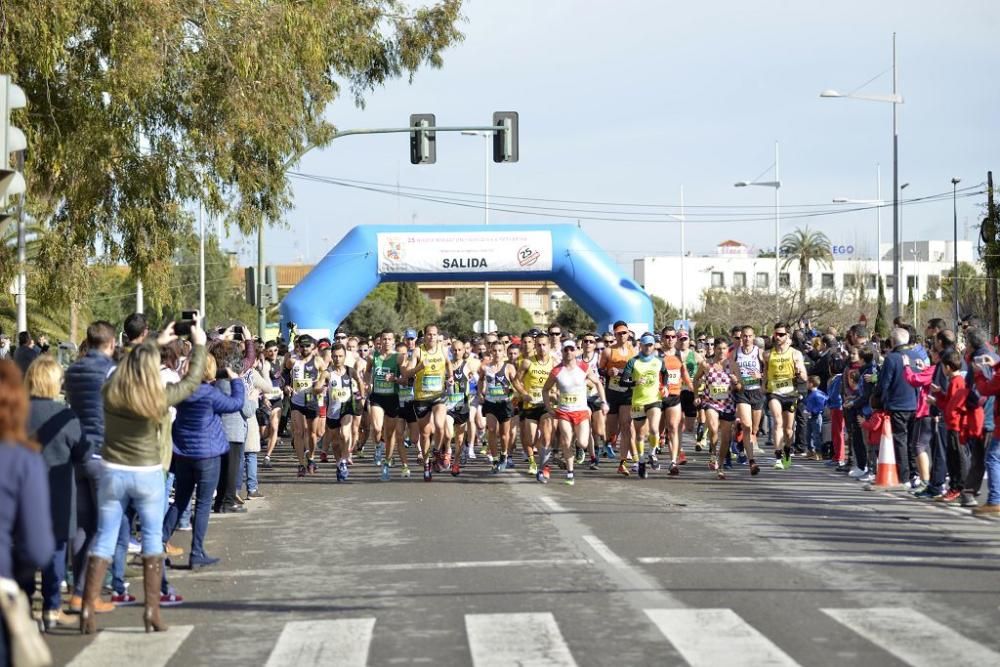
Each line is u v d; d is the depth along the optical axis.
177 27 21.06
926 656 7.97
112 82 20.27
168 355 11.64
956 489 16.52
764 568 11.41
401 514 16.02
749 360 20.41
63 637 9.18
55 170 20.97
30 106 20.45
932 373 17.34
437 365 20.53
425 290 119.25
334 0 26.33
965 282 104.81
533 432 21.27
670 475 20.88
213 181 23.09
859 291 91.31
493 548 12.88
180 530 14.88
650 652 8.20
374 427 20.70
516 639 8.66
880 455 18.48
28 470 5.45
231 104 21.98
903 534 13.58
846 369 20.36
